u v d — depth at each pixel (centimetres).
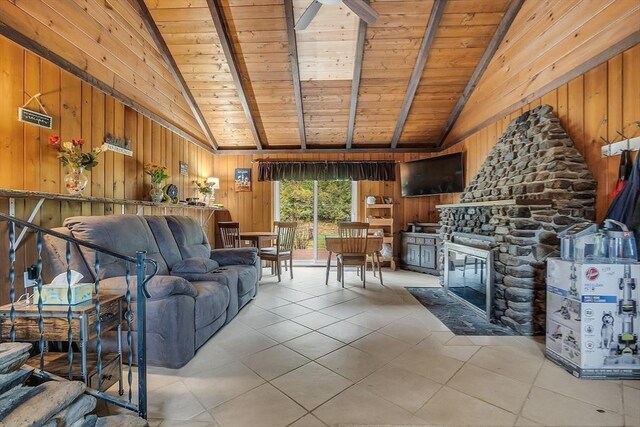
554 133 285
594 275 206
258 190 630
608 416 166
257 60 409
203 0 330
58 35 256
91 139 301
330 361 228
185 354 222
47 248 221
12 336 148
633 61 232
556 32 291
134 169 372
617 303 205
